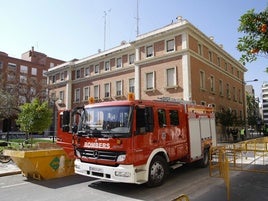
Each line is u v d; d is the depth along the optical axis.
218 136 29.62
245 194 6.81
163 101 8.88
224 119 29.33
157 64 27.38
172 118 8.88
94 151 7.35
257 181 8.38
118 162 6.83
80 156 7.74
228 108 32.66
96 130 7.44
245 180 8.55
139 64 28.91
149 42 28.31
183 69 25.17
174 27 26.00
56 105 43.09
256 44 4.83
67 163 9.52
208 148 11.30
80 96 39.81
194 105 10.59
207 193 6.98
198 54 26.77
